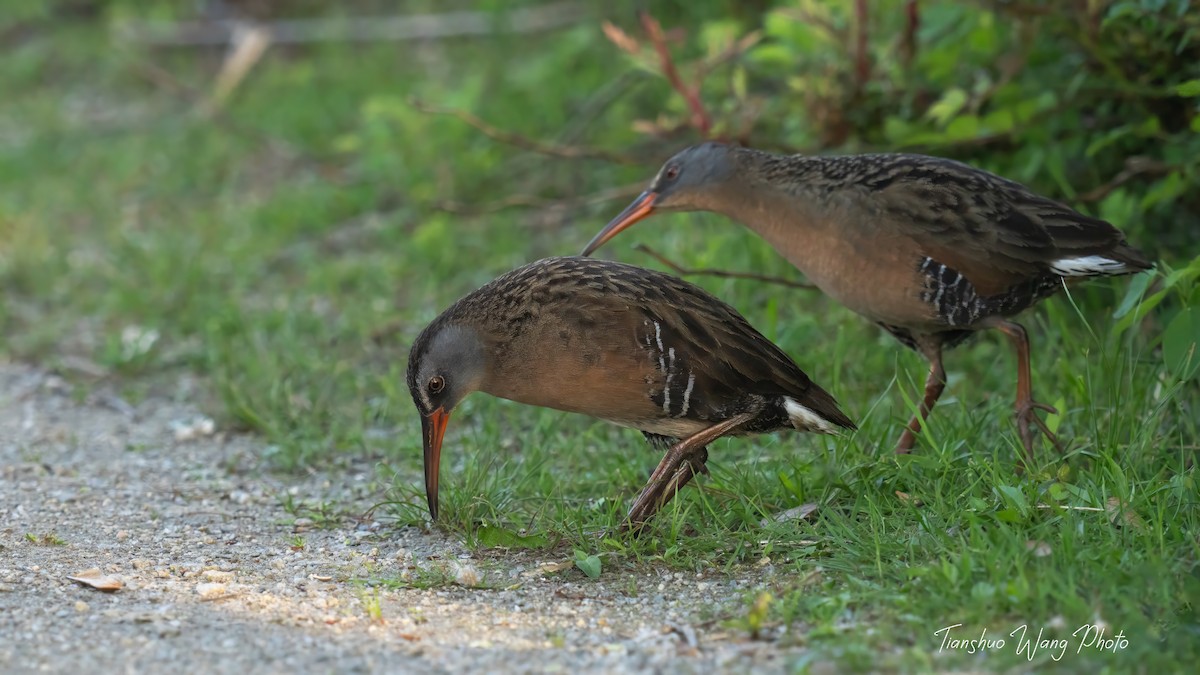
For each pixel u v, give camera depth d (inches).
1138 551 309.1
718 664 276.8
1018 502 329.4
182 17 871.1
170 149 742.5
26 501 396.8
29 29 914.7
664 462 353.1
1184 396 395.5
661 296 349.7
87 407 491.2
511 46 742.5
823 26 495.8
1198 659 265.3
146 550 357.1
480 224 610.2
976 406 409.1
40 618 300.7
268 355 498.0
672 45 642.8
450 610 313.6
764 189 387.5
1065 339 420.2
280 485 415.5
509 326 349.4
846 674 266.5
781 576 325.1
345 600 319.6
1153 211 465.7
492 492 377.1
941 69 475.8
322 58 800.3
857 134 507.2
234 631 295.7
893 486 360.2
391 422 460.8
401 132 678.5
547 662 279.9
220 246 626.5
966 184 368.8
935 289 366.6
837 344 438.3
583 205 581.6
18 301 594.9
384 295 561.0
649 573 335.0
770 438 410.9
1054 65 479.8
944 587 295.9
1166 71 449.4
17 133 791.7
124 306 572.1
